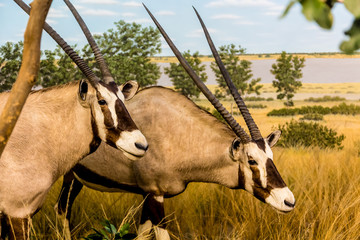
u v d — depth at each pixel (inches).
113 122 111.3
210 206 186.2
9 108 39.9
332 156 295.7
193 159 140.0
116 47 1588.3
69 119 113.7
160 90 146.9
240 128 130.8
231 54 2257.6
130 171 145.8
